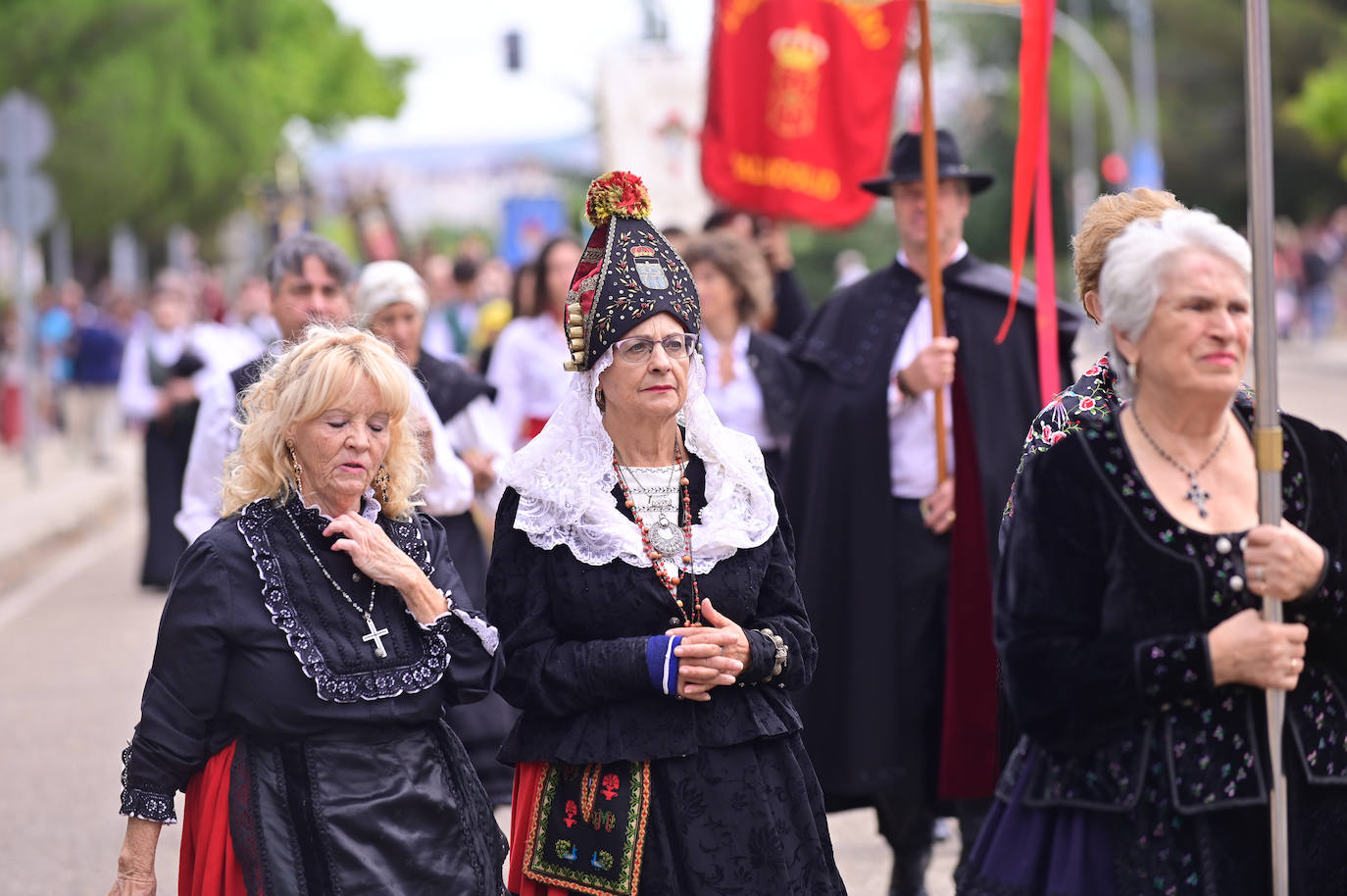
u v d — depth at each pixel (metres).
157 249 112.50
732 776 7.89
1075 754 6.88
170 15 71.12
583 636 8.05
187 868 7.95
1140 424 6.98
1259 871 6.77
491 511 13.88
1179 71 117.25
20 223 39.00
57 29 67.12
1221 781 6.72
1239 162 114.88
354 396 7.82
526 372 17.08
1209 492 6.88
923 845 12.29
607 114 26.36
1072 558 6.89
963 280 12.99
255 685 7.70
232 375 11.71
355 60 97.56
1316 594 6.61
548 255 16.92
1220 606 6.75
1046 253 12.12
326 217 85.25
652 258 8.13
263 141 77.06
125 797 7.74
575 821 7.91
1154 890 6.70
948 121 118.62
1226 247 6.65
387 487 8.19
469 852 7.96
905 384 12.48
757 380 14.81
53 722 18.14
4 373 54.53
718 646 7.77
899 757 12.31
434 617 7.94
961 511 11.87
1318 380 59.81
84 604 26.08
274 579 7.75
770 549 8.39
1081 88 115.25
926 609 12.54
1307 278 79.81
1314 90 74.56
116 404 47.84
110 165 68.69
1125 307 6.75
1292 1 111.25
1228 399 6.75
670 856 7.77
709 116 16.53
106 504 39.19
